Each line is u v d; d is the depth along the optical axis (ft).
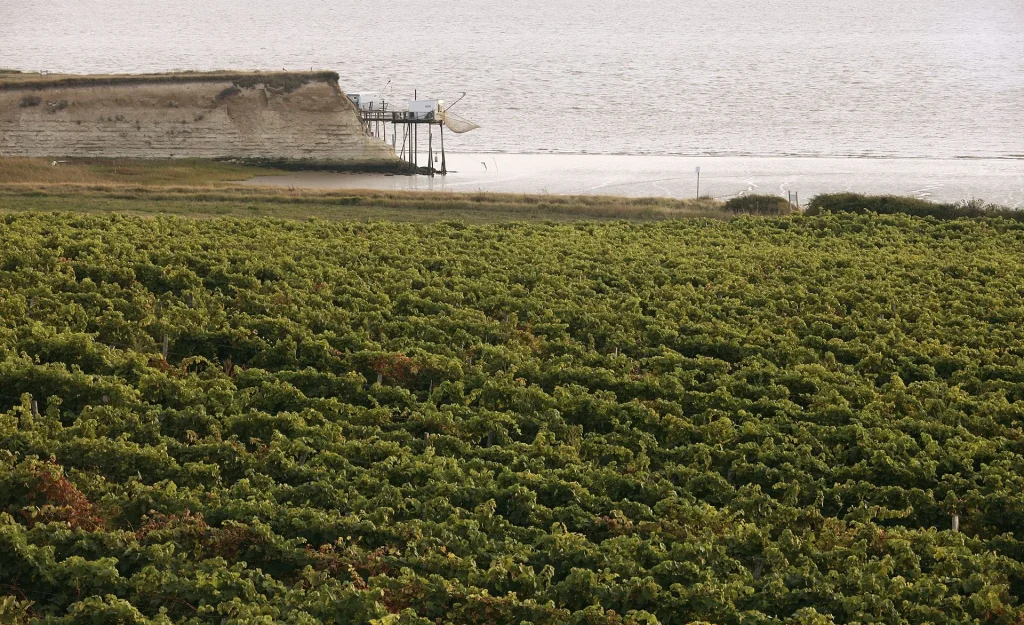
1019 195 435.12
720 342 183.62
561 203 344.49
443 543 110.73
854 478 135.74
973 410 157.58
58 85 468.34
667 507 122.21
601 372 163.73
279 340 170.91
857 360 184.75
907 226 300.20
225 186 375.66
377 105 549.95
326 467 129.08
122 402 142.61
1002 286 230.27
